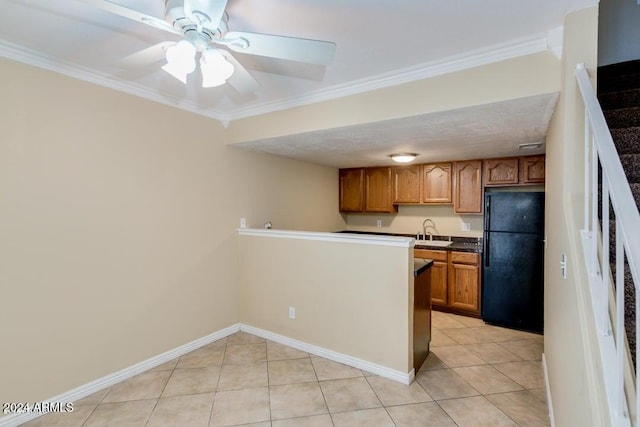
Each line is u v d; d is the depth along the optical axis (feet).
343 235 9.37
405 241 8.33
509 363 9.47
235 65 5.64
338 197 18.06
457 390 8.06
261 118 10.32
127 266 8.64
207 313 10.80
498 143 10.66
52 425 6.73
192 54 4.62
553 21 5.48
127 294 8.64
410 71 7.33
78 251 7.68
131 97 8.68
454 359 9.73
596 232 3.93
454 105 6.95
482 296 12.95
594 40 5.05
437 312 14.08
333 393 7.95
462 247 13.89
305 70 7.36
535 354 10.06
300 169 15.05
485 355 9.99
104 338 8.16
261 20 5.39
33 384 6.96
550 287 7.52
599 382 3.28
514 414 7.12
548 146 8.46
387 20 5.41
